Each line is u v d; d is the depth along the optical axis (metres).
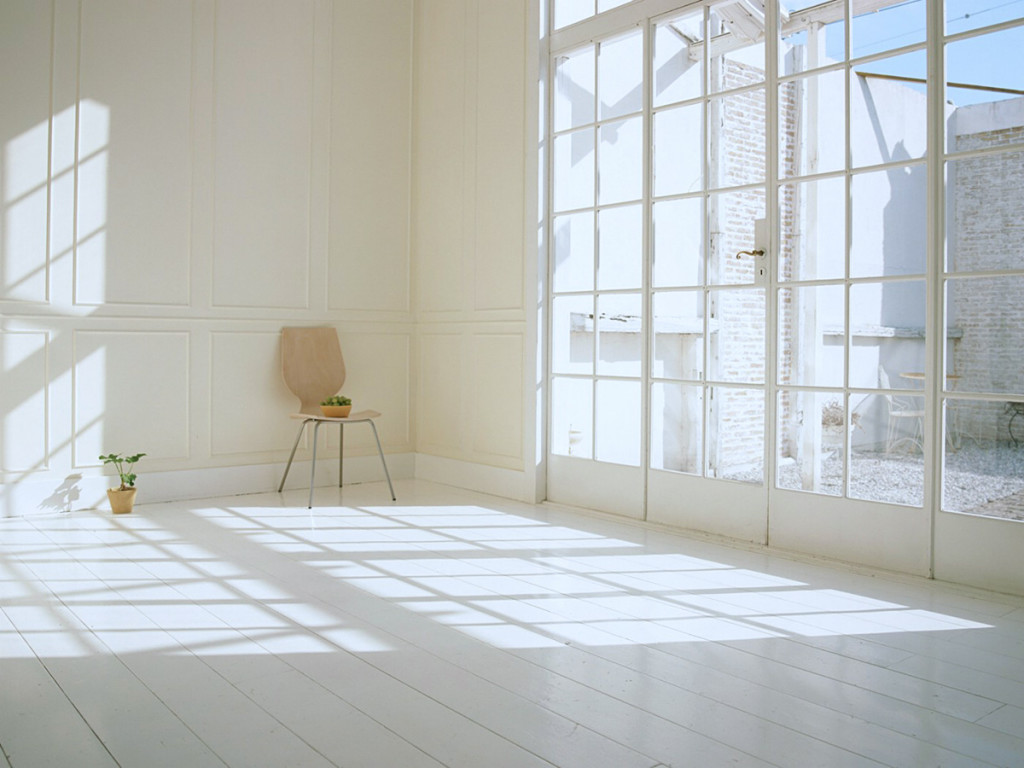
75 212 4.46
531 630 2.75
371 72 5.50
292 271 5.21
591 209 4.62
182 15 4.77
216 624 2.79
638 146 4.42
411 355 5.73
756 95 3.94
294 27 5.18
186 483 4.87
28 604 2.98
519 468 4.97
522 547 3.86
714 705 2.18
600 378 4.60
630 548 3.84
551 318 4.86
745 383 3.92
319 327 5.30
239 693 2.24
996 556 3.14
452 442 5.47
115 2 4.54
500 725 2.05
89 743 1.94
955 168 3.25
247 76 5.01
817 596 3.13
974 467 3.22
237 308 5.01
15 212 4.29
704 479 4.09
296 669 2.41
